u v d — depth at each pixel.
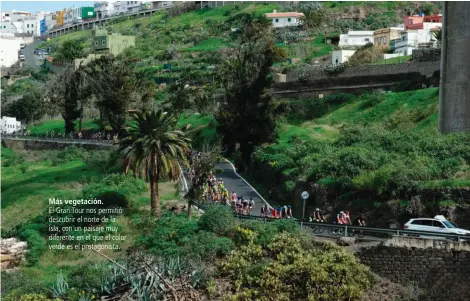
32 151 101.06
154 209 50.62
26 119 128.25
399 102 78.81
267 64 72.62
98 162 76.88
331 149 60.41
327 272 35.28
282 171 59.47
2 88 157.38
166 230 43.22
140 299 34.59
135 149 51.22
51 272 44.47
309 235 39.22
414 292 34.88
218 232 41.84
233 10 186.50
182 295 35.09
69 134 100.81
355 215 47.28
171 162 51.03
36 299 36.84
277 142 72.06
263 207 50.91
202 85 109.88
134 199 56.22
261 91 71.69
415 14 160.00
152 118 51.41
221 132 72.75
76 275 39.94
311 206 51.66
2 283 40.69
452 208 43.00
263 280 35.72
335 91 92.44
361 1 168.88
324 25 156.62
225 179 67.00
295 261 36.16
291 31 153.62
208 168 48.78
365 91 89.50
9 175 82.44
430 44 109.81
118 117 90.75
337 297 34.19
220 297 35.75
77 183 70.19
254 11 178.25
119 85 92.12
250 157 69.88
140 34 186.88
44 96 127.38
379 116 78.25
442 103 54.09
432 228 39.34
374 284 35.56
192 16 197.50
